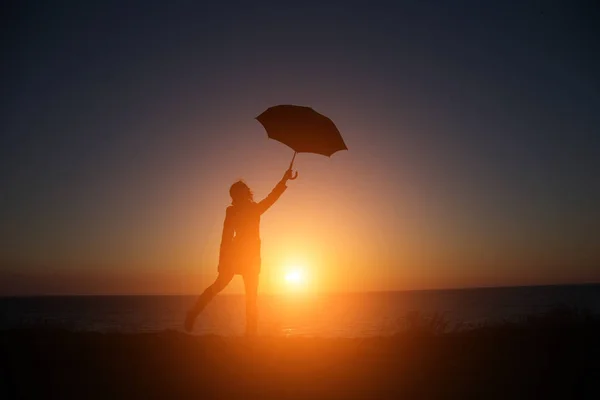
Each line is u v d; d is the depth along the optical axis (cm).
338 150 866
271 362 723
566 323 1029
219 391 604
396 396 588
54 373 665
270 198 870
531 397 584
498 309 12562
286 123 852
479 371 678
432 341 854
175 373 669
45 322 1099
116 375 659
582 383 627
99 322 9050
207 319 10425
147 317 12025
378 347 812
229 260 864
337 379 648
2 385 620
